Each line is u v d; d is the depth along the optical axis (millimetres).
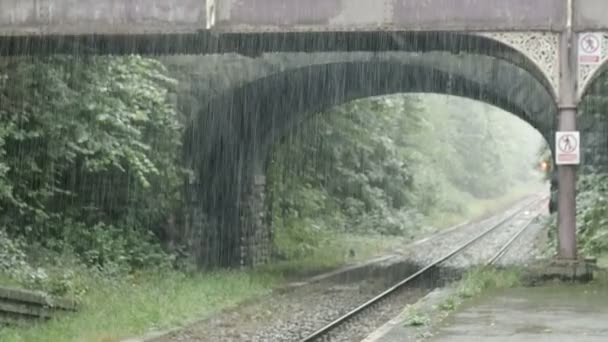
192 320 18000
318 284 26141
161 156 26688
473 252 38469
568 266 19781
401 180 54906
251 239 32250
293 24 19688
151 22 19641
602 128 31641
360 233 45719
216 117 28844
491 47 21047
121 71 23438
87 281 21000
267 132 31500
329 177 45344
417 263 33812
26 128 21969
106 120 22703
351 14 19656
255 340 16031
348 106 43938
